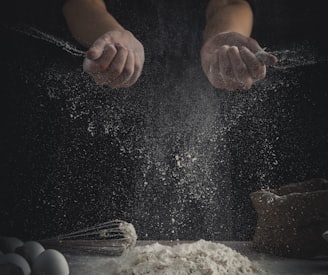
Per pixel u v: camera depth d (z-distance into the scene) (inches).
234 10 61.5
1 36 86.2
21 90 87.5
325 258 55.7
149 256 49.2
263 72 39.4
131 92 89.1
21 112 87.5
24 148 87.6
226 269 47.6
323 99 85.8
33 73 87.9
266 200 57.6
